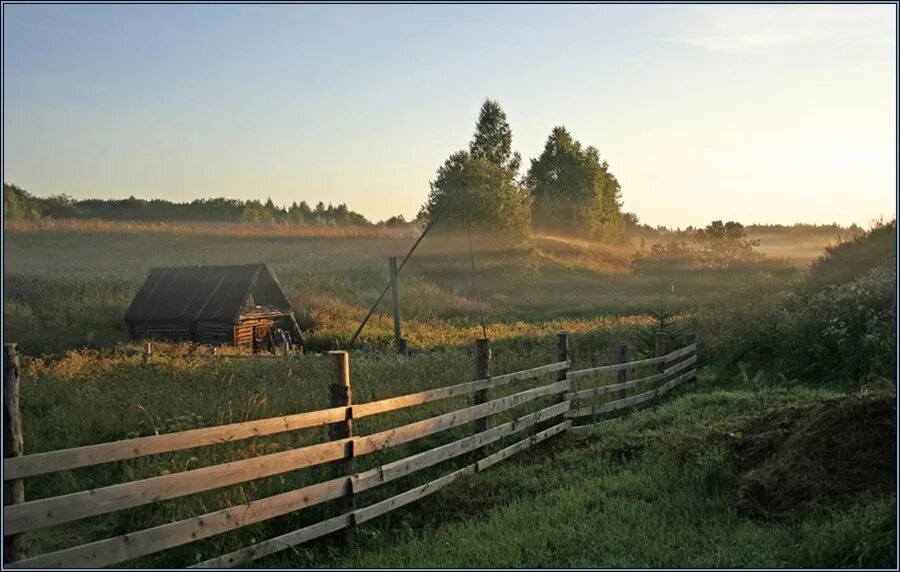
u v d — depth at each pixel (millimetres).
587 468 8578
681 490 7262
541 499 7453
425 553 6121
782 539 5918
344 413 6562
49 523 4441
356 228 86250
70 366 13984
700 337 18891
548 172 101188
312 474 7461
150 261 58156
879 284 15219
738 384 14359
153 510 6543
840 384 13133
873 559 5297
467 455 8734
